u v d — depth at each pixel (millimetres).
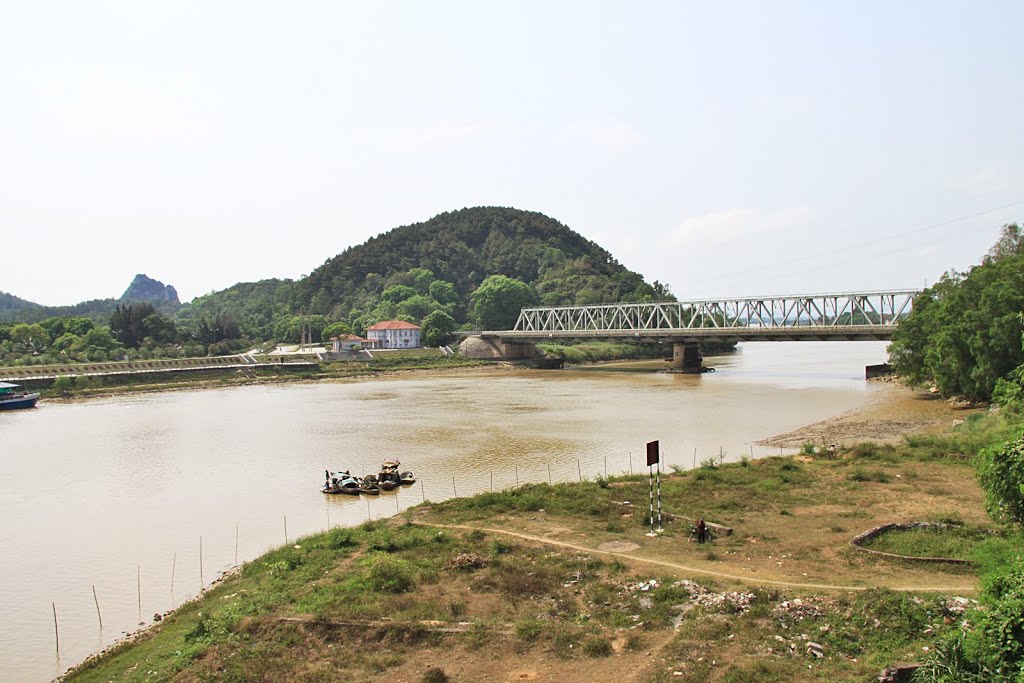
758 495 42000
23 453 71562
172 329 193625
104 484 56812
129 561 38469
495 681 22031
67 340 175125
